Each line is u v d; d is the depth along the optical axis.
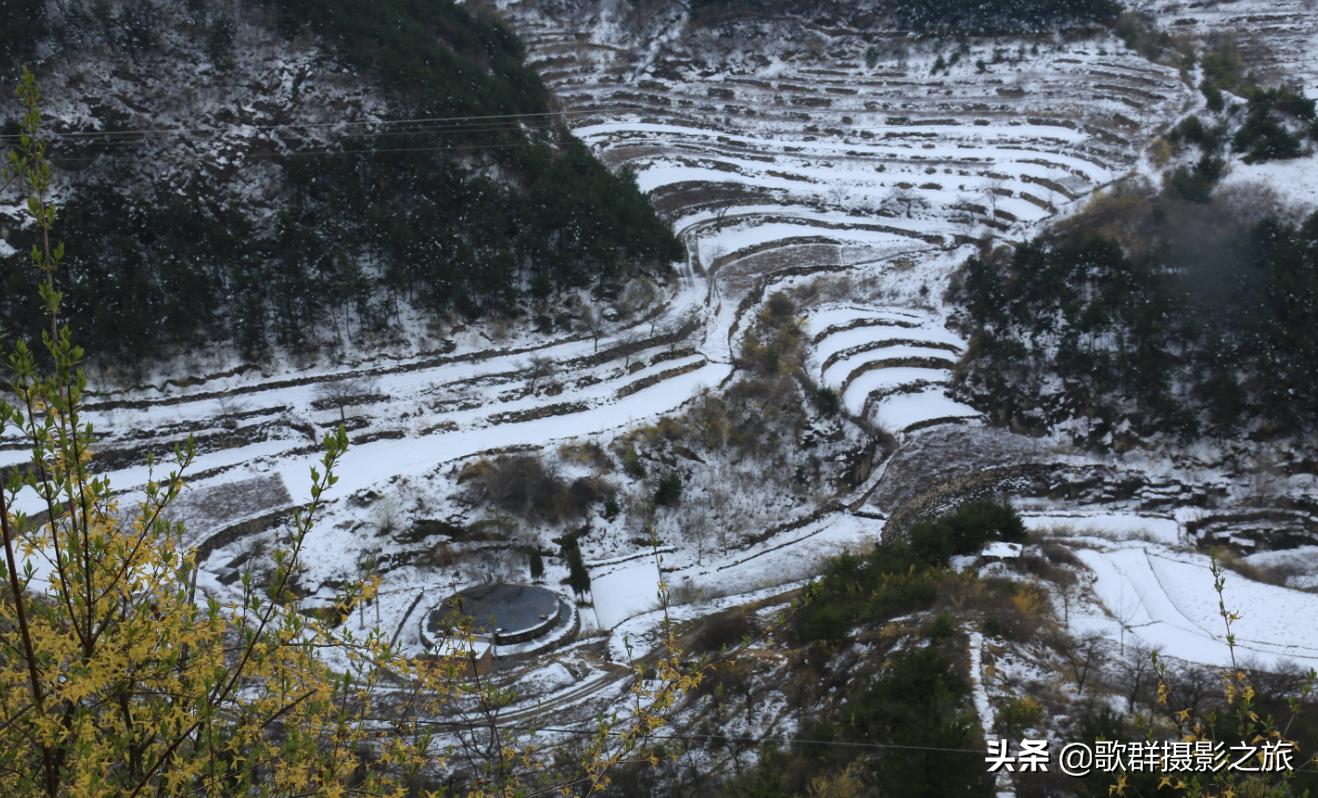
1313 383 69.69
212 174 73.06
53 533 9.59
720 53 116.06
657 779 31.56
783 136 105.50
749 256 86.94
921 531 48.72
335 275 70.38
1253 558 63.06
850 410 71.25
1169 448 71.38
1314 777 23.80
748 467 64.62
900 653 36.66
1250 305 73.44
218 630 10.45
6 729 9.67
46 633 9.73
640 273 78.31
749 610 51.78
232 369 65.81
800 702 37.50
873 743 28.20
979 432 72.81
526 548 57.16
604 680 45.34
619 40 117.12
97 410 61.38
